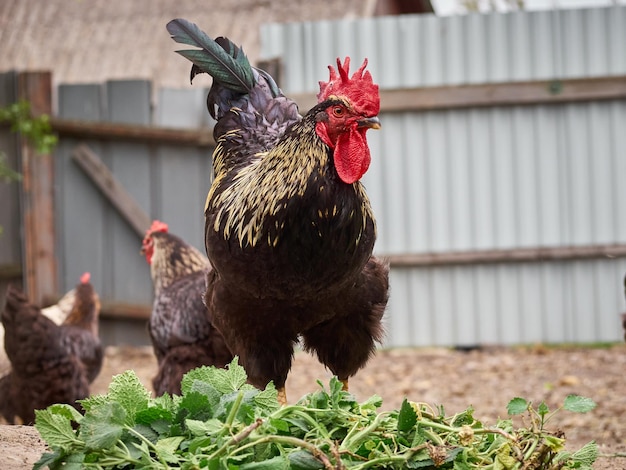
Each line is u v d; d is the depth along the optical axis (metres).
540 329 11.33
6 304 6.95
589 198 11.17
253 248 4.14
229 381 3.63
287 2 15.77
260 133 5.01
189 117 11.30
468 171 11.28
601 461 4.72
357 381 9.62
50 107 11.20
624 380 9.10
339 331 4.62
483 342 11.41
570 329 11.29
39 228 11.29
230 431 3.21
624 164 11.11
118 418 3.20
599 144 11.13
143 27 16.03
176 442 3.27
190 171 11.30
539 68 11.06
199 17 15.93
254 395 3.46
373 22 11.20
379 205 11.39
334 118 4.02
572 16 10.98
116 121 11.30
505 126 11.21
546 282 11.31
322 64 11.30
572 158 11.17
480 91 11.05
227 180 4.65
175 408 3.50
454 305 11.43
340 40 11.26
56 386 6.96
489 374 9.77
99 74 15.23
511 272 11.35
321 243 4.07
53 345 6.95
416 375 9.84
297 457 3.12
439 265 11.40
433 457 3.14
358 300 4.53
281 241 4.08
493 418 7.48
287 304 4.31
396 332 11.51
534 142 11.20
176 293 6.47
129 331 11.52
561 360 10.40
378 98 4.05
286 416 3.42
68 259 11.44
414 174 11.34
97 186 11.36
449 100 11.09
